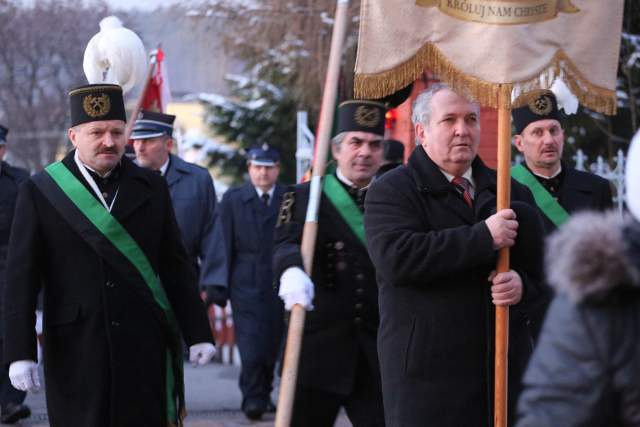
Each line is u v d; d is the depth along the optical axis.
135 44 11.71
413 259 8.09
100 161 9.98
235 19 25.95
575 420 4.91
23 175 15.91
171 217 10.41
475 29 8.52
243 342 16.33
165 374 10.16
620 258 4.83
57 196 9.94
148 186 10.25
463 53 8.53
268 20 25.38
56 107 47.25
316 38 24.73
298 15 24.86
